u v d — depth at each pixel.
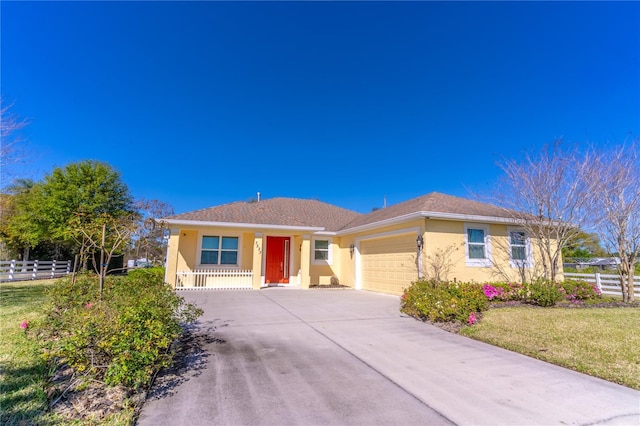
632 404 3.39
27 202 23.33
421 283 9.39
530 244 12.77
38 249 26.66
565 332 6.29
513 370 4.43
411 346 5.62
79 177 22.83
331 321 7.66
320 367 4.48
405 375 4.21
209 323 7.27
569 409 3.27
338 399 3.46
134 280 7.77
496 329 6.64
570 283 10.66
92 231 7.59
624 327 6.65
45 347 4.15
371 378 4.09
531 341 5.78
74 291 6.89
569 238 11.10
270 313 8.61
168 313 4.64
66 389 3.52
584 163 10.70
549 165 11.17
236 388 3.72
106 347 3.38
